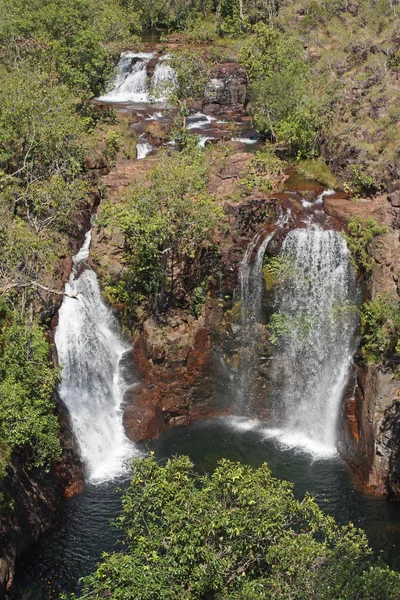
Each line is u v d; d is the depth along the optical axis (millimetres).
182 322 37781
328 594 19531
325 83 51875
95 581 20641
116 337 37875
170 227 36312
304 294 36969
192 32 72250
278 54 56062
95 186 42125
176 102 55750
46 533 28484
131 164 43844
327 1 61750
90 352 36312
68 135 40625
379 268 34469
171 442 35688
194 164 39719
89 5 53094
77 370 35562
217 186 40438
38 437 27828
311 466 33625
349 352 35250
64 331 35281
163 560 20094
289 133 47469
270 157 43625
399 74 48062
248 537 20359
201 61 57750
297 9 63969
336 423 35156
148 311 37750
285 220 38531
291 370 37250
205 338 37812
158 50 65625
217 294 38062
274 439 36094
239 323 37906
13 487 27219
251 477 21391
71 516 29578
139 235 36375
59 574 26281
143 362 37281
